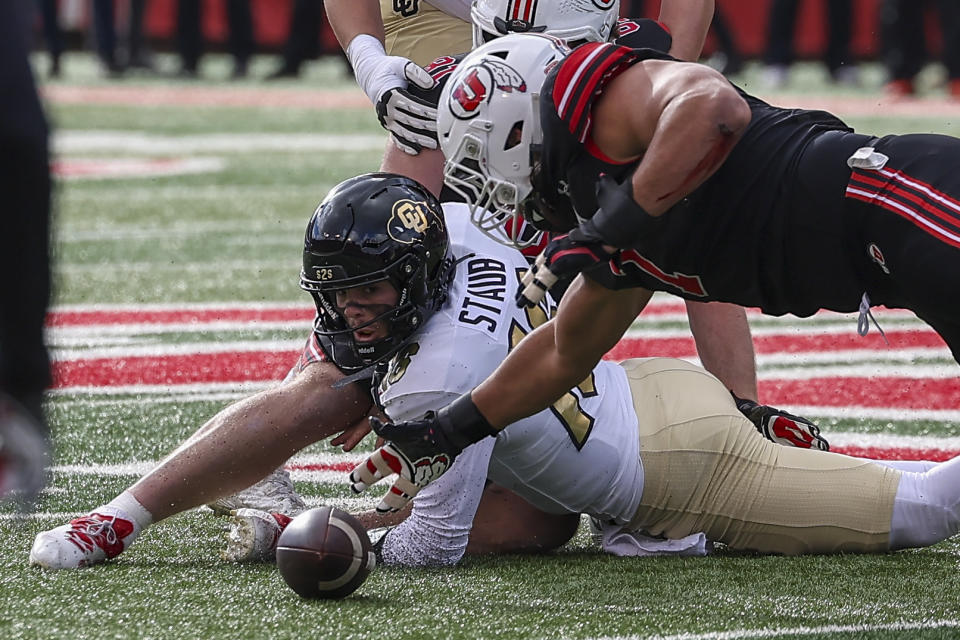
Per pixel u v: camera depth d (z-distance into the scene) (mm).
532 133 9367
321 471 15172
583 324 9984
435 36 16297
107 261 27609
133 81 66562
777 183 9805
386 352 11500
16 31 8078
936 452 15477
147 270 26688
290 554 10539
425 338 11445
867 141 9922
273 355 20203
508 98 9367
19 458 8430
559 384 10258
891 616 10461
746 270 9961
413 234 11211
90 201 35156
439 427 10281
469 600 10773
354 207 11227
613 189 8773
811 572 11633
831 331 22500
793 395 18344
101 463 14961
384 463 10398
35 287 8273
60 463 14922
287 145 45594
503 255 12102
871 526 12000
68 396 17922
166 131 49094
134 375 19016
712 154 8656
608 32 12352
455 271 11812
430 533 11680
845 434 16328
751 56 70438
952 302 9625
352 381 11719
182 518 13297
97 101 57812
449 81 9672
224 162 41875
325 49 72625
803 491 11984
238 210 33781
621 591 11062
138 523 11805
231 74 69250
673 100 8695
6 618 10219
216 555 12008
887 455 15367
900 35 54406
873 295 10203
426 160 14102
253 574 11406
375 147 45000
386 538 11867
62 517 13047
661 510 12156
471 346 11367
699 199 9766
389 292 11258
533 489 11930
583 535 13172
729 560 12062
